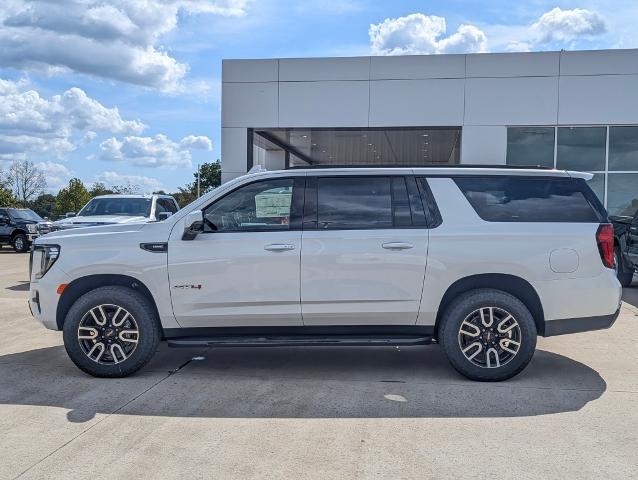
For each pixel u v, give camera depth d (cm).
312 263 584
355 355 703
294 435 456
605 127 1695
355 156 2811
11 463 407
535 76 1698
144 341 591
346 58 1777
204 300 589
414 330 598
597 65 1670
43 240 623
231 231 599
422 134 2036
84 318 591
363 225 595
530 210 596
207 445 438
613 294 586
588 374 620
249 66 1817
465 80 1728
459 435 456
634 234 1223
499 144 1722
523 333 575
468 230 587
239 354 707
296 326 596
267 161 2589
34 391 561
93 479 384
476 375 583
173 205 1593
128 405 523
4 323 886
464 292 593
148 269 590
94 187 8419
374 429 468
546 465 404
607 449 430
